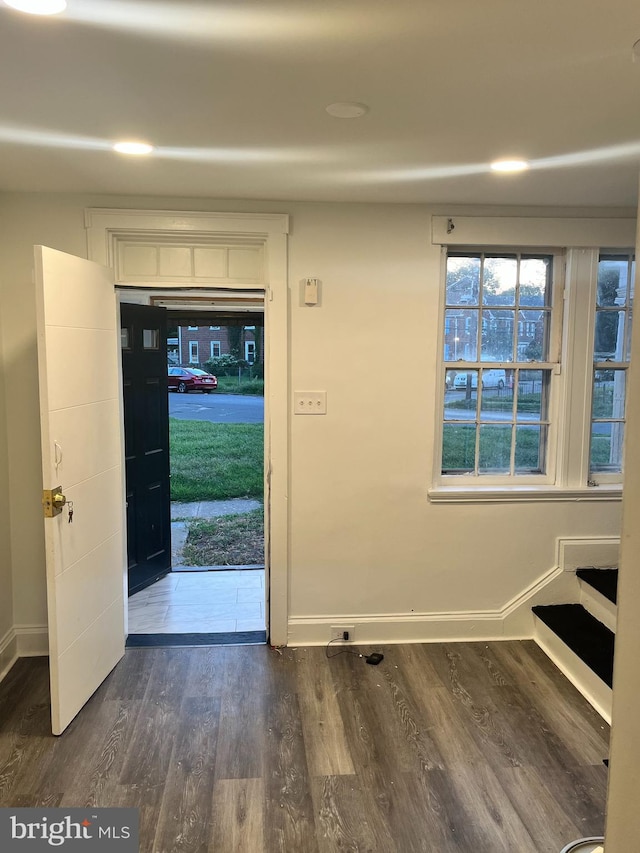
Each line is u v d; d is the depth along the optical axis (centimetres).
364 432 302
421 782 209
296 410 297
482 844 183
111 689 266
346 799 201
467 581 314
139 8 122
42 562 288
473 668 287
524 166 231
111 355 279
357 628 311
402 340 299
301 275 291
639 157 219
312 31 132
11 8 121
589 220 296
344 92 165
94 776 210
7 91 164
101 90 163
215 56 143
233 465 676
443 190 265
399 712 251
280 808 196
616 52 142
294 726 240
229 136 198
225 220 282
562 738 234
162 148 211
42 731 234
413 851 180
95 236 276
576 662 274
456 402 315
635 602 76
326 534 305
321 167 232
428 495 307
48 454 221
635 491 75
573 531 316
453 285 307
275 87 161
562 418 311
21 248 273
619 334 316
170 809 195
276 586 303
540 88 162
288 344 293
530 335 314
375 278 294
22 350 278
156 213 279
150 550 395
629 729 78
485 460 321
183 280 291
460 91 163
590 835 186
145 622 335
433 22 128
